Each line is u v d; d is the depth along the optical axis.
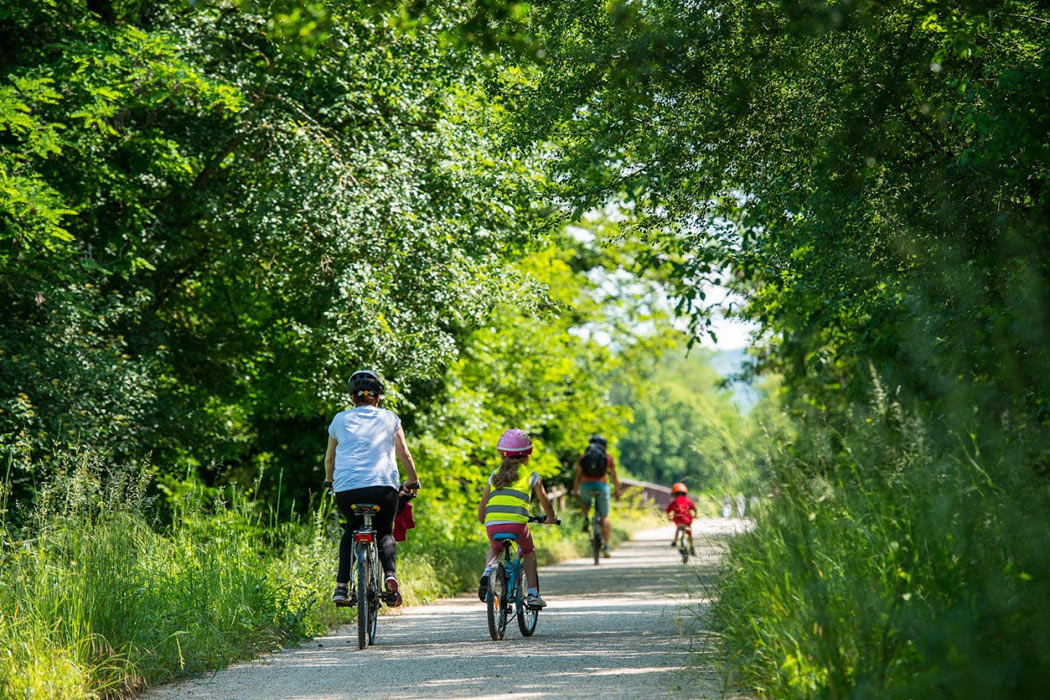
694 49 24.55
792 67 24.78
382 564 25.42
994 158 22.59
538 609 27.06
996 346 20.77
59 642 18.84
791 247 28.25
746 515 20.12
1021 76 21.95
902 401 20.80
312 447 60.25
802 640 15.37
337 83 48.41
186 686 19.89
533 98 27.77
